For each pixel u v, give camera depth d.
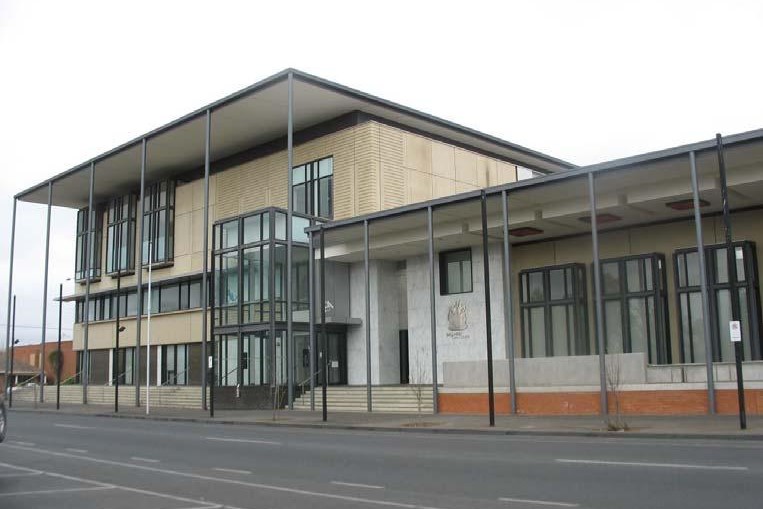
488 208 31.11
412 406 30.94
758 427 18.30
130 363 56.75
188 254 52.03
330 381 39.47
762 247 28.44
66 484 12.59
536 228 32.59
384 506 9.77
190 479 13.01
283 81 36.50
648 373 24.25
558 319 33.78
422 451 16.41
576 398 25.48
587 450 15.41
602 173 25.84
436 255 38.12
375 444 18.58
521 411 26.70
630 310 31.50
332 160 41.25
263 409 36.22
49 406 48.62
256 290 38.44
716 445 15.69
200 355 49.91
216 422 30.09
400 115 41.34
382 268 40.50
